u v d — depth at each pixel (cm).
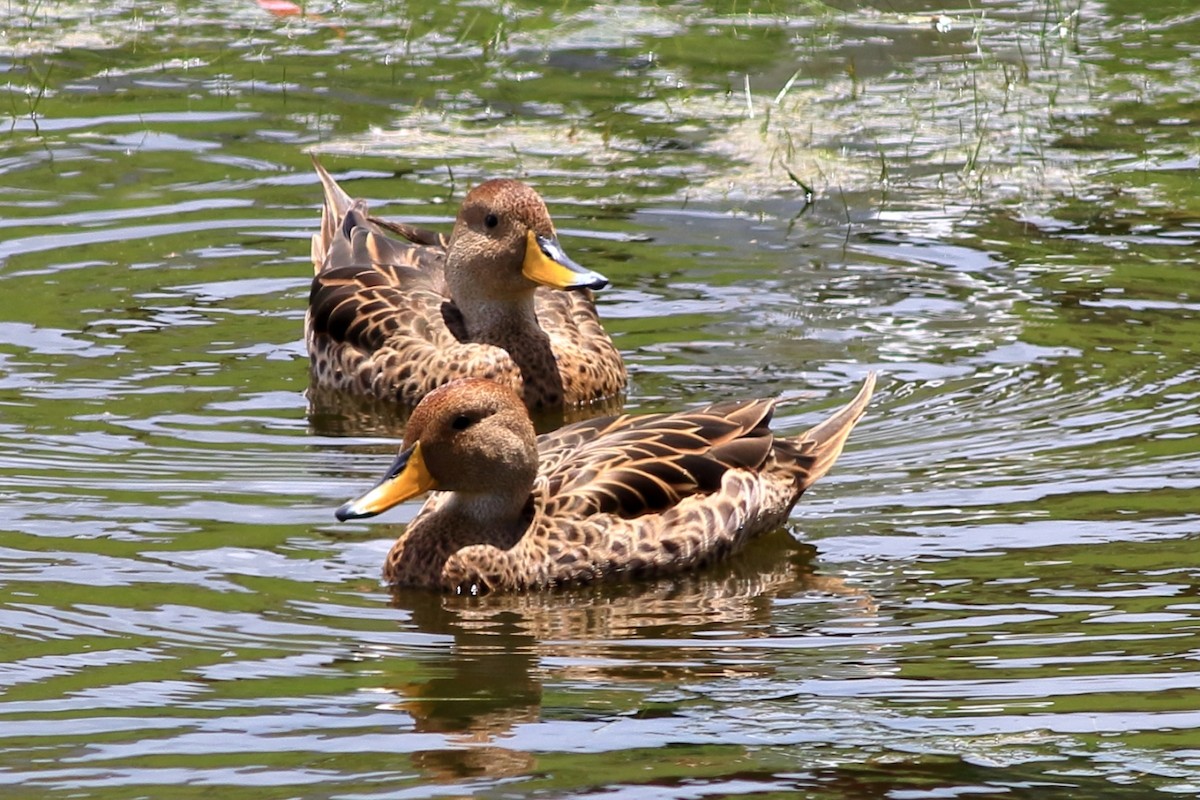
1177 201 1892
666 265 1752
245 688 1021
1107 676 1027
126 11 2472
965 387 1491
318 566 1206
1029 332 1593
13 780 907
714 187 1944
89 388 1495
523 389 1536
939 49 2356
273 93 2189
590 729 977
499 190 1568
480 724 973
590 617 1149
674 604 1171
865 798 892
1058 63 2298
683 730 970
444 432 1199
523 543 1207
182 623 1105
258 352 1598
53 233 1798
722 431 1305
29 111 2114
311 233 1828
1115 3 2528
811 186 1942
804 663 1062
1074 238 1806
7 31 2375
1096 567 1177
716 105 2167
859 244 1798
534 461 1219
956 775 918
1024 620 1107
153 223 1833
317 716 987
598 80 2252
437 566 1192
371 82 2238
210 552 1213
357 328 1580
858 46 2369
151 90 2189
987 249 1781
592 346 1562
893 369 1531
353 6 2503
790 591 1176
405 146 2039
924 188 1938
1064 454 1362
